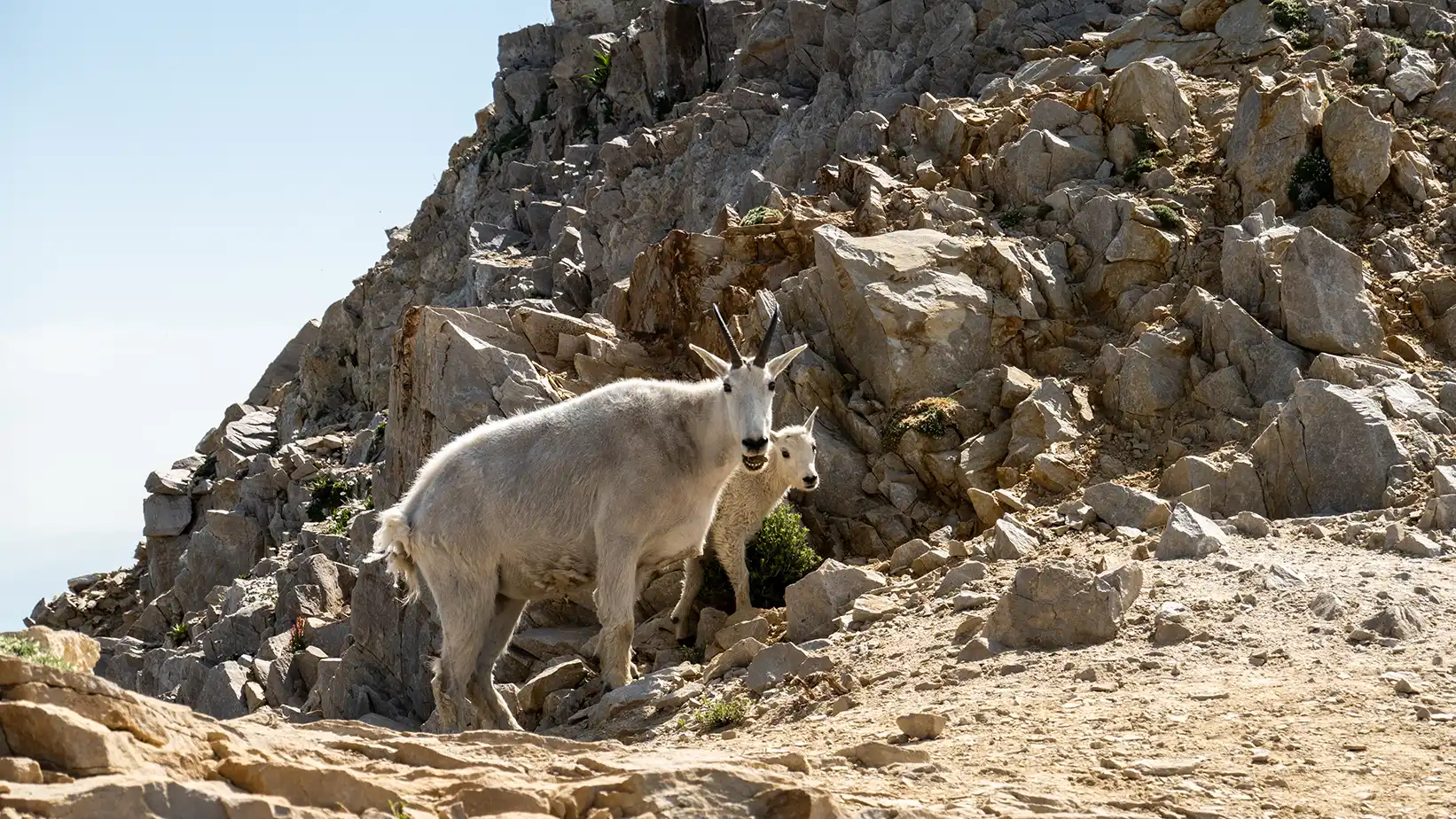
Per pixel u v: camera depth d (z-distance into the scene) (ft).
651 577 50.65
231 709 63.10
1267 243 55.57
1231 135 65.46
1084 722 27.43
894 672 34.24
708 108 126.72
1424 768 23.29
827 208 74.23
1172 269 59.93
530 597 40.57
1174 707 27.76
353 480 109.09
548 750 23.94
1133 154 68.28
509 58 184.14
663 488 38.55
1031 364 58.44
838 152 89.97
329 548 79.10
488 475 38.83
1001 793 22.40
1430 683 27.66
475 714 38.88
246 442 142.10
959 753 25.84
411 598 41.22
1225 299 55.62
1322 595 33.76
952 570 40.63
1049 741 26.20
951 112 77.56
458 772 20.36
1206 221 62.13
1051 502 49.26
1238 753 24.67
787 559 48.29
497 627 40.27
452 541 38.58
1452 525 38.99
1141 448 51.37
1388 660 29.55
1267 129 62.49
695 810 19.12
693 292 69.41
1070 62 84.23
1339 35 75.61
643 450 38.45
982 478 52.26
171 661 75.82
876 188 72.28
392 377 69.26
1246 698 27.86
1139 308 58.23
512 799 18.67
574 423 39.14
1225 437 49.52
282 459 123.24
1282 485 44.96
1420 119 65.98
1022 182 69.05
